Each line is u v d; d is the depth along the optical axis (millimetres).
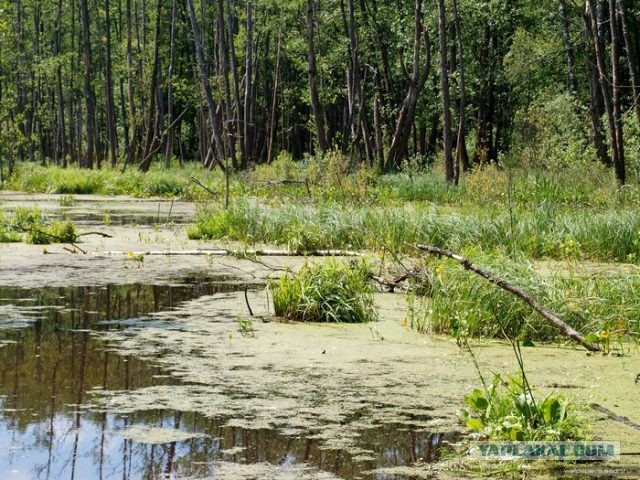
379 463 5055
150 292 10570
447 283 8945
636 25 35219
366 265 11141
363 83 38312
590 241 14086
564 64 36531
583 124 31109
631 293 9305
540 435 5477
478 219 14453
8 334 8180
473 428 5543
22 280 11266
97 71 56875
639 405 6266
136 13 48969
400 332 8586
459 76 34469
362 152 44656
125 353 7512
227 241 15602
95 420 5715
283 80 52438
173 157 59438
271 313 9406
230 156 33625
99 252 13977
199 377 6781
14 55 55250
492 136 39281
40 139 61875
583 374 7121
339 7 38250
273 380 6738
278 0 40844
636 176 24797
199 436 5449
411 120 31484
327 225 14789
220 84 40250
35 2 54219
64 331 8344
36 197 27703
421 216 14633
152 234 16594
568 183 23109
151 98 43312
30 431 5488
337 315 9133
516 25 36156
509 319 8555
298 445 5328
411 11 34031
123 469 4887
